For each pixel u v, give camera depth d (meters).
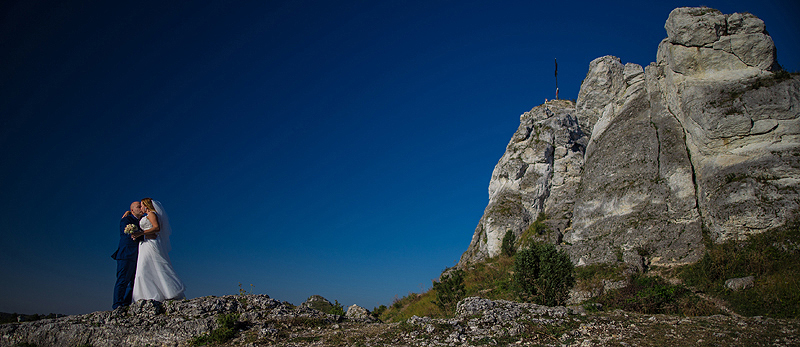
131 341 10.07
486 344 9.00
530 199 35.69
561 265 15.08
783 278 14.85
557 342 9.05
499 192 38.34
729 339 8.80
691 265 19.61
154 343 10.02
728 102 20.95
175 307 10.86
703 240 20.77
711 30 22.80
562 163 36.53
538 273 15.48
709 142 21.45
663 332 9.48
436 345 9.10
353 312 13.80
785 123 19.75
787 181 18.67
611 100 34.28
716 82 22.52
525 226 34.25
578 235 27.69
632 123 29.73
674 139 25.22
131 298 11.25
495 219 34.94
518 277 15.71
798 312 13.05
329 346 9.32
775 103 19.84
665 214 23.38
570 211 33.94
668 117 26.69
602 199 27.36
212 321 10.52
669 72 25.44
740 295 15.19
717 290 16.36
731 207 19.27
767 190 18.70
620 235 24.34
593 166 30.52
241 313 11.41
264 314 11.71
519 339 9.28
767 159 19.50
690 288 17.30
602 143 31.28
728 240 19.19
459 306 11.97
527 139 39.16
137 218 11.65
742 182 19.45
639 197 25.16
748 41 22.28
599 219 26.95
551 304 14.57
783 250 16.83
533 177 36.59
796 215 17.67
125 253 11.20
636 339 9.02
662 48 26.58
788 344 8.36
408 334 9.90
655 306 15.44
